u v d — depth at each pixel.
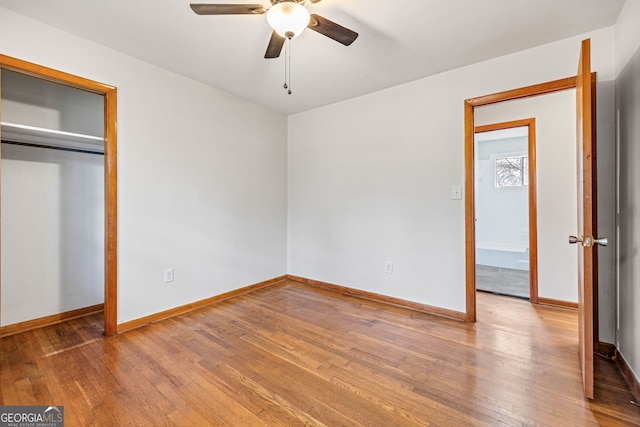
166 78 2.71
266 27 2.06
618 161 1.96
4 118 2.38
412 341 2.25
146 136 2.58
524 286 3.76
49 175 2.62
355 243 3.41
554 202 3.02
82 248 2.82
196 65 2.63
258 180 3.66
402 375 1.80
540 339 2.27
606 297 2.04
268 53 1.97
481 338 2.29
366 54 2.42
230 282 3.32
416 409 1.51
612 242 2.02
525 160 5.35
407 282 3.01
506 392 1.64
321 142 3.70
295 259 4.02
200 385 1.71
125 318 2.46
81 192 2.81
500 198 5.59
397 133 3.05
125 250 2.46
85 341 2.25
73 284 2.76
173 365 1.91
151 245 2.63
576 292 2.91
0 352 2.09
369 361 1.97
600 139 2.07
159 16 1.94
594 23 2.01
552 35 2.16
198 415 1.47
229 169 3.30
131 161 2.49
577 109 1.96
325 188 3.67
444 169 2.76
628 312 1.77
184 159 2.87
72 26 2.05
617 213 1.98
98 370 1.85
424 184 2.88
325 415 1.47
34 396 1.60
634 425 1.39
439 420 1.43
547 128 3.06
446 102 2.74
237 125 3.38
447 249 2.76
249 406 1.54
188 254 2.92
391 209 3.11
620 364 1.86
